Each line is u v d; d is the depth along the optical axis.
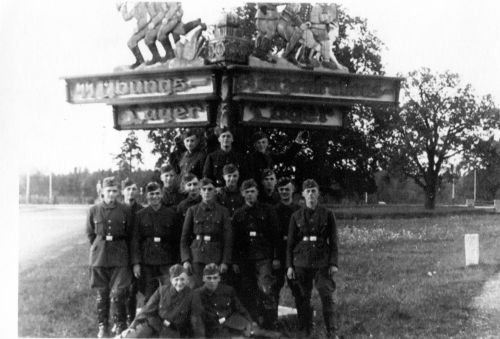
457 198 14.97
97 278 6.84
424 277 9.44
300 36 7.60
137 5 7.62
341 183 16.53
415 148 14.93
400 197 16.02
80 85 7.75
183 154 8.16
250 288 7.11
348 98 7.57
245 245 7.00
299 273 6.88
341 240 12.03
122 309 6.78
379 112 15.41
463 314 7.96
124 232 6.86
